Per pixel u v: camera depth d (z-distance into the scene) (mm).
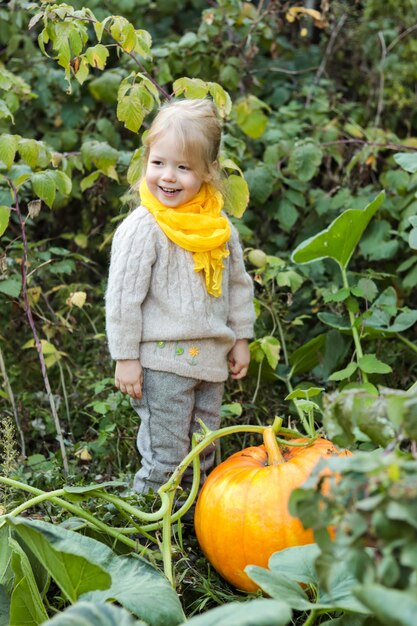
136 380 2926
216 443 3172
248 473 2605
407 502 1552
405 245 4059
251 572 2051
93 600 2115
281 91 4887
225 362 3061
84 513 2568
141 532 2613
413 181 3932
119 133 4629
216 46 4398
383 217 4117
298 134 4500
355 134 4430
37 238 4625
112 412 3512
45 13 3096
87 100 4520
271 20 4656
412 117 4977
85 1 4500
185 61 4375
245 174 4055
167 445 2998
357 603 1961
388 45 5012
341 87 5043
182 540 2869
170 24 5324
